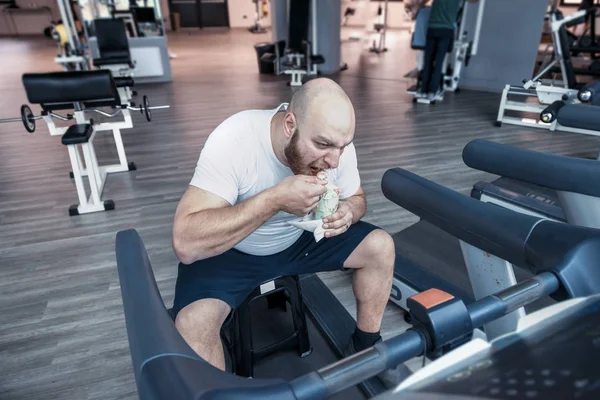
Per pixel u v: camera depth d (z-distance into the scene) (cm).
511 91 383
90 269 188
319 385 41
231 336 114
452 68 572
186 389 39
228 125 95
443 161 309
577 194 108
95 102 270
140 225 226
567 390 28
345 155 109
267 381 41
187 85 599
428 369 32
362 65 759
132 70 570
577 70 477
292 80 583
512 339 34
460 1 459
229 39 1160
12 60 823
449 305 47
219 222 83
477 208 83
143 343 47
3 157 333
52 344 145
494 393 28
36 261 195
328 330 136
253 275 106
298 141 84
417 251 180
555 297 59
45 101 238
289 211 85
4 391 126
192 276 101
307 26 622
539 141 354
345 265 113
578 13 402
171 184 278
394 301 156
